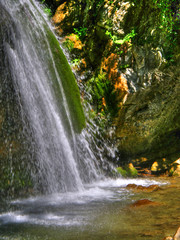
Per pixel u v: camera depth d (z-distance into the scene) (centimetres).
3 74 398
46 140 452
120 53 613
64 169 472
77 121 516
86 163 555
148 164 707
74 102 520
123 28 612
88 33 657
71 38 655
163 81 619
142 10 599
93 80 629
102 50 641
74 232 244
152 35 607
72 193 443
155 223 263
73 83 531
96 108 620
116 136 641
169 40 621
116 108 617
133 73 612
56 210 331
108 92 623
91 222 273
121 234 234
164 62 613
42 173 445
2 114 401
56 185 457
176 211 307
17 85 416
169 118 684
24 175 426
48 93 468
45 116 452
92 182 552
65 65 527
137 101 623
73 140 504
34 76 446
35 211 332
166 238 204
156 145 707
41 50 475
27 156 430
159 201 359
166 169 677
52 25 672
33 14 484
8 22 412
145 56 607
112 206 339
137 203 349
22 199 411
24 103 424
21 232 251
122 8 610
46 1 704
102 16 623
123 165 658
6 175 405
